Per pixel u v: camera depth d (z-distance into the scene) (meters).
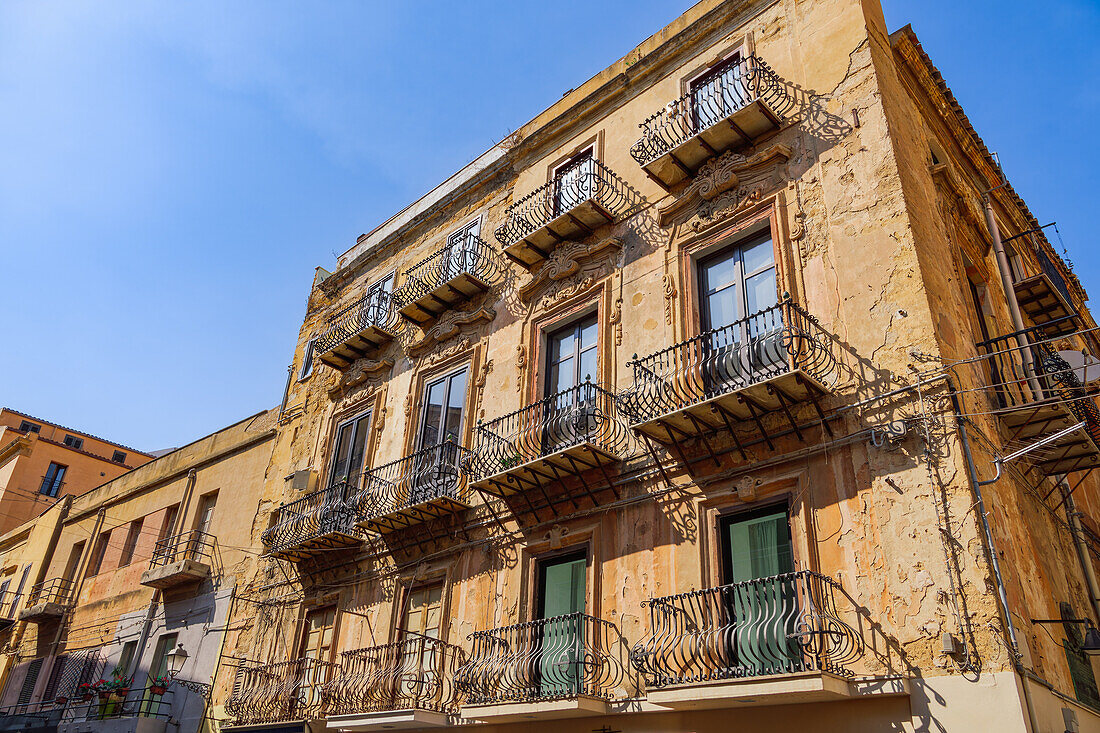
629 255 14.72
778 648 9.29
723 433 11.58
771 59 14.04
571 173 17.19
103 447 48.28
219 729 17.81
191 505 24.23
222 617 20.16
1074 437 11.44
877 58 12.70
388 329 20.12
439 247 20.30
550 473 13.33
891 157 11.53
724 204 13.40
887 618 9.08
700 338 11.70
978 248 14.46
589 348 14.84
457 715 12.80
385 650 14.95
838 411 10.48
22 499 38.25
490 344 16.91
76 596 27.00
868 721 8.76
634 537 12.16
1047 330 16.11
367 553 16.84
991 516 9.18
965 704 8.15
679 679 9.88
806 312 11.16
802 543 10.14
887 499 9.64
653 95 16.14
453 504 14.93
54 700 22.92
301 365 23.44
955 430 9.44
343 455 19.55
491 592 13.87
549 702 11.05
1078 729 9.16
